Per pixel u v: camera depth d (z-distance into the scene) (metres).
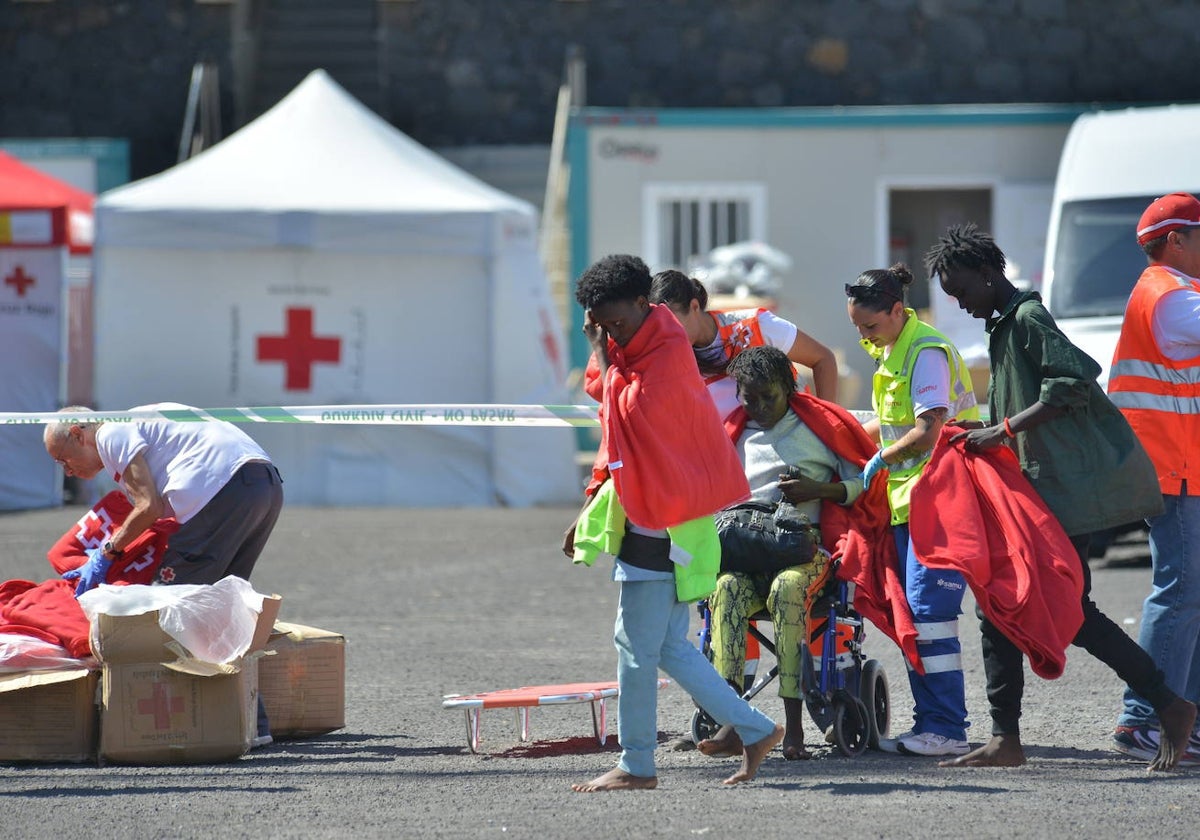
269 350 58.41
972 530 21.88
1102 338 43.91
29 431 59.12
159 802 20.64
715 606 22.92
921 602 22.91
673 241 74.81
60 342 58.66
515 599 40.16
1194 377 22.55
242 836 18.86
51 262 58.47
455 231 57.78
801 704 22.81
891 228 79.00
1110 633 22.02
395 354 58.75
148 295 58.12
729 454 20.31
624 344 20.19
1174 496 22.67
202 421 25.55
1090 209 47.44
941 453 22.41
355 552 48.53
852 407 69.25
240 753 23.44
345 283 58.47
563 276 76.19
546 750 24.33
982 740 24.33
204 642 23.23
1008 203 74.56
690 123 74.31
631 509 19.89
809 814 19.30
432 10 83.38
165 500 24.86
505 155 82.38
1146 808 19.47
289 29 86.50
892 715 27.00
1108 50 81.00
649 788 20.95
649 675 20.64
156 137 82.06
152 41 82.06
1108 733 24.92
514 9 83.12
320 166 60.09
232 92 82.31
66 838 18.89
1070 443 22.00
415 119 83.81
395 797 20.80
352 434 59.50
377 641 34.31
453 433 59.69
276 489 25.52
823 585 23.27
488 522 55.66
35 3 81.69
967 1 80.94
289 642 25.59
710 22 81.69
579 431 72.12
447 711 27.44
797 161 74.69
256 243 57.31
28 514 57.94
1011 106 80.31
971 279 22.53
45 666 23.38
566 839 18.39
